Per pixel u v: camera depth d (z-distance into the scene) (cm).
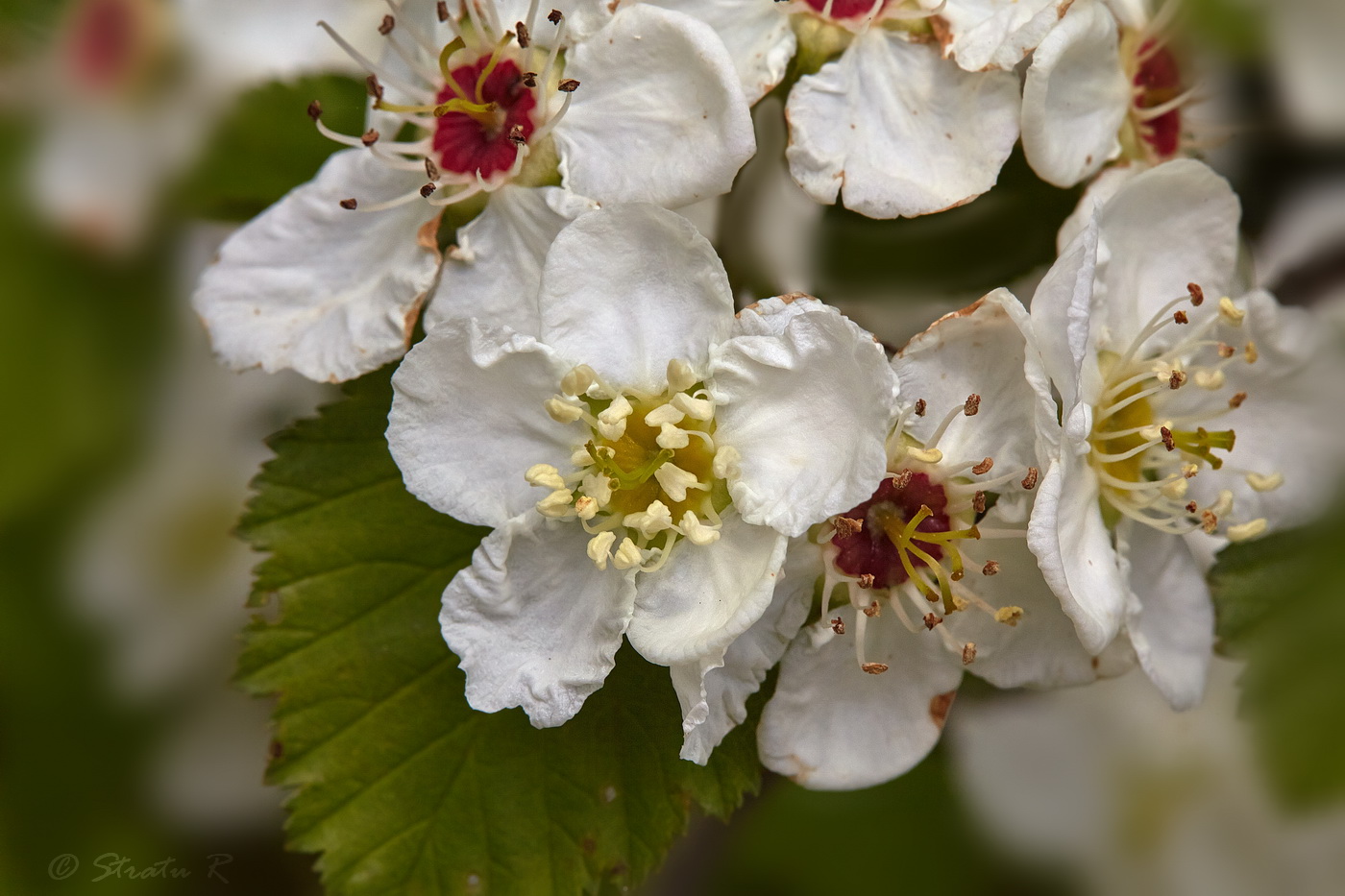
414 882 15
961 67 15
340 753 15
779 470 15
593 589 15
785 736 15
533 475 15
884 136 15
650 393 15
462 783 15
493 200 15
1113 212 15
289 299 15
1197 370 15
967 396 15
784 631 15
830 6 15
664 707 15
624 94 15
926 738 15
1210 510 15
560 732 15
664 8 15
